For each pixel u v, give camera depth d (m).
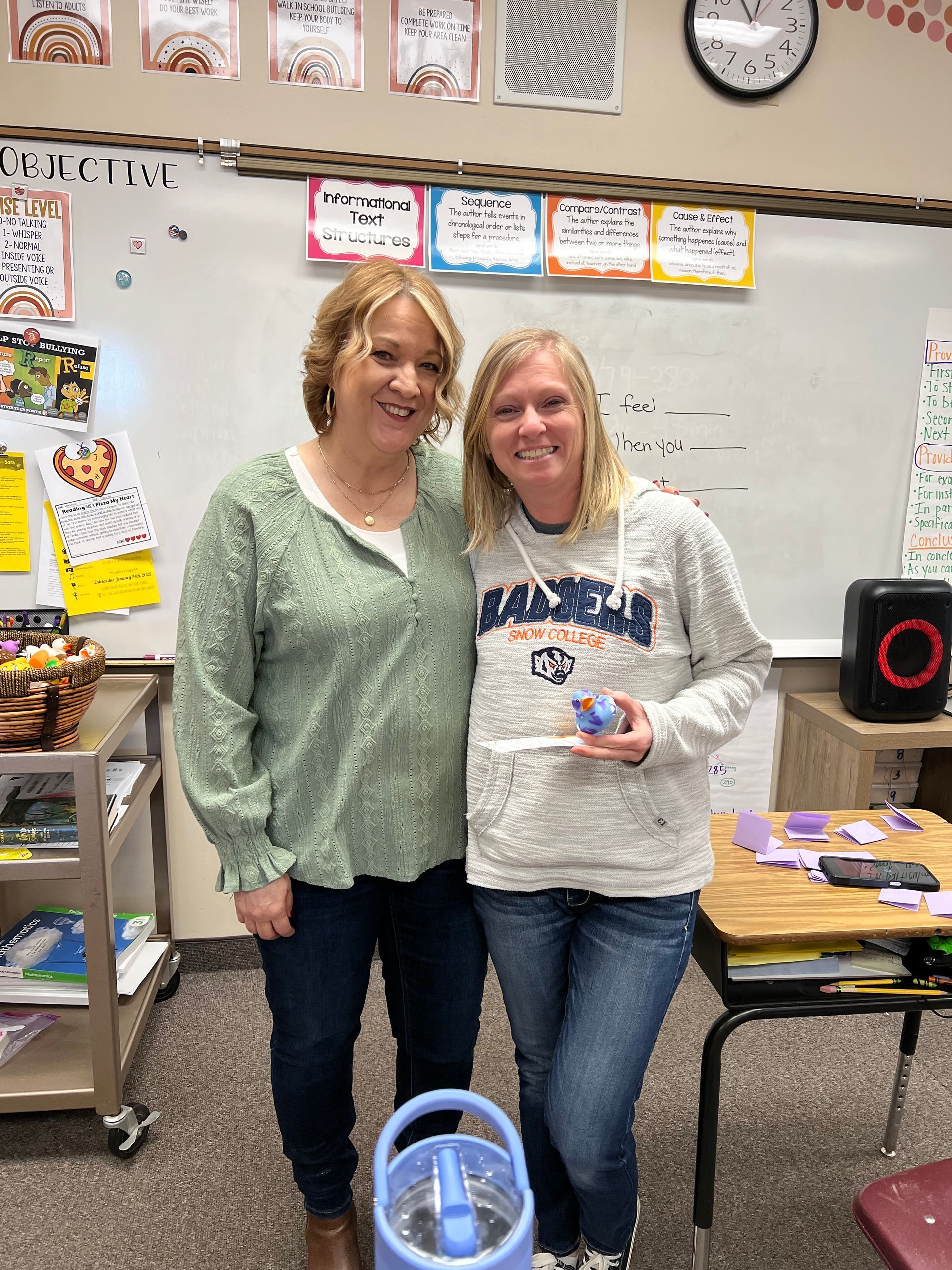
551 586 1.10
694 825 1.11
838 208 2.17
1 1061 1.63
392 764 1.13
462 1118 1.68
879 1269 1.36
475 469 1.13
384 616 1.10
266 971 1.20
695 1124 1.68
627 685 1.07
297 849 1.14
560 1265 1.23
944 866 1.32
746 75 2.07
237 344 1.99
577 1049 1.06
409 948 1.25
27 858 1.48
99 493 1.99
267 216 1.95
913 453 2.35
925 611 2.10
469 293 2.06
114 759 2.07
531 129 2.02
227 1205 1.46
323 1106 1.22
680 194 2.09
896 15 2.13
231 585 1.08
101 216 1.89
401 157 1.99
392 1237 0.46
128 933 1.91
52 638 1.68
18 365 1.91
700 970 2.22
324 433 1.17
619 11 2.00
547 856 1.08
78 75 1.84
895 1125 1.58
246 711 1.12
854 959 1.18
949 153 2.23
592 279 2.10
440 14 1.94
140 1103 1.70
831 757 2.21
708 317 2.17
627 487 1.10
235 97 1.90
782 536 2.32
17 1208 1.45
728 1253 1.38
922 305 2.28
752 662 1.13
